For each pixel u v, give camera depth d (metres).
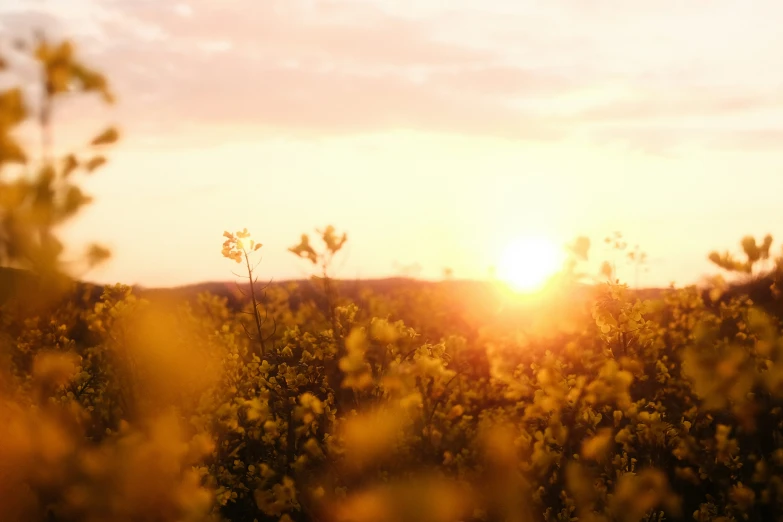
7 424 4.19
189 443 5.15
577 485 5.93
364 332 6.30
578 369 7.54
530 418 6.95
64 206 2.36
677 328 8.32
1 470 4.16
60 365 4.86
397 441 6.25
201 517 4.52
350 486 6.11
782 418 6.07
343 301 7.38
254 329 9.35
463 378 8.25
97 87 2.49
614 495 5.78
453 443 7.14
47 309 4.56
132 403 7.18
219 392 7.79
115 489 4.24
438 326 11.83
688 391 7.39
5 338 4.82
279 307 10.47
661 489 5.77
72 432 4.72
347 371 6.06
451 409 7.46
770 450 6.21
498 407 8.14
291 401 6.65
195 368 7.81
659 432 6.18
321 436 6.41
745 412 6.10
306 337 7.12
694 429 6.75
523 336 8.70
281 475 6.23
